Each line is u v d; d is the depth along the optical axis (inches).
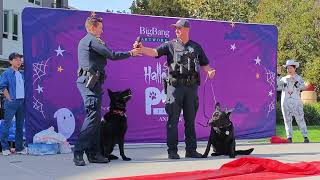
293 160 325.4
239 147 413.4
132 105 407.5
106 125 320.5
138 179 249.8
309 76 1098.1
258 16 1179.3
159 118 415.8
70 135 388.8
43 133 367.6
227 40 440.5
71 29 388.8
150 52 329.4
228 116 341.4
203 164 308.2
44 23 381.7
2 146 355.3
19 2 1210.0
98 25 308.8
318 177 259.8
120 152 330.0
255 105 451.5
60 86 386.0
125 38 406.3
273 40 459.2
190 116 340.8
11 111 354.6
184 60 334.0
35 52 379.2
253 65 450.6
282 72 990.4
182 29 335.6
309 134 620.4
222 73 438.3
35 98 378.9
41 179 253.4
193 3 1203.2
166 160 328.8
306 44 1123.9
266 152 374.6
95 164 307.7
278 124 833.5
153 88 413.7
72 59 388.8
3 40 1151.0
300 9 1131.3
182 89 335.3
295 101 462.3
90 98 302.7
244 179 251.6
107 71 399.5
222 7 1187.9
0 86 354.3
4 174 269.1
